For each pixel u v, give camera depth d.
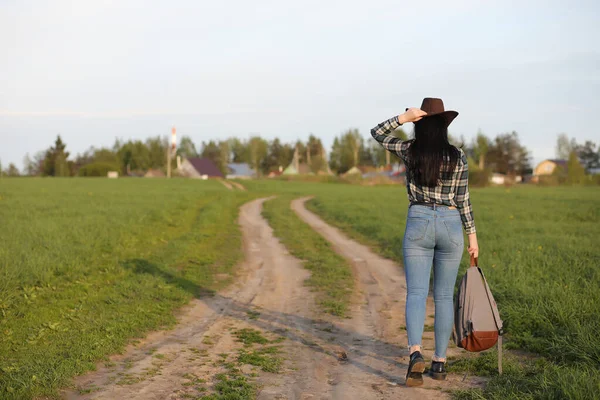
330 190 54.56
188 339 6.00
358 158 133.75
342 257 12.73
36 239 11.68
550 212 23.06
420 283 4.40
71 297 7.69
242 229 19.44
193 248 13.59
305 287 9.27
